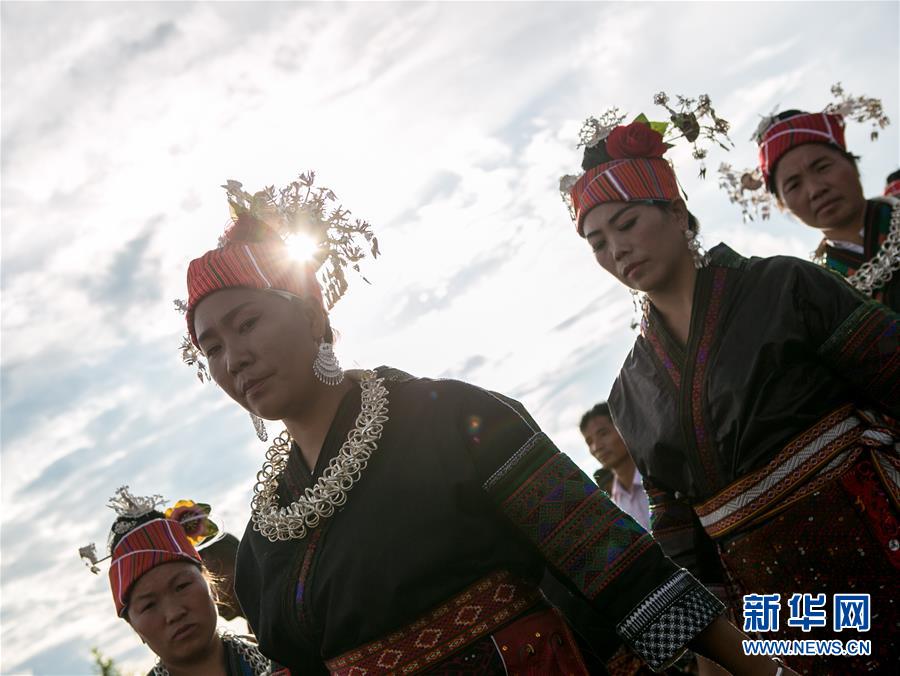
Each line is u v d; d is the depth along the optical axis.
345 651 2.77
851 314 3.72
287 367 2.84
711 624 2.75
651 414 4.05
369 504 2.77
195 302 2.88
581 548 2.76
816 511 3.73
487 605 2.70
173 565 4.08
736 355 3.82
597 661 2.89
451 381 2.88
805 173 5.27
